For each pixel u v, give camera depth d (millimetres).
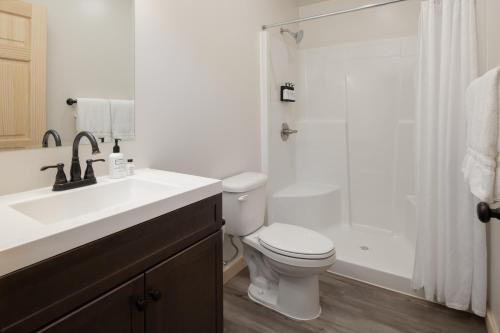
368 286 2092
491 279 1658
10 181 1093
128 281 907
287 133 2830
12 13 1069
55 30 1182
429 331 1661
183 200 1092
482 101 1014
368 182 2840
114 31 1362
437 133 1764
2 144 1067
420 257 1882
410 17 2584
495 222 1560
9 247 645
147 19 1487
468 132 1271
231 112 2111
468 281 1723
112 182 1260
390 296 1976
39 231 730
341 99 2918
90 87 1297
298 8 3049
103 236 828
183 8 1675
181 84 1693
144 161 1525
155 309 1005
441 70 1713
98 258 819
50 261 713
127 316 910
